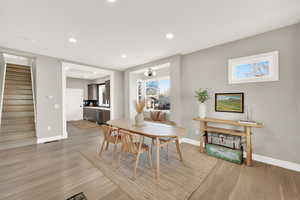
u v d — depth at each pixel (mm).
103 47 3088
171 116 3789
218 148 2684
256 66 2504
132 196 1636
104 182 1904
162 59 4000
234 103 2771
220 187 1802
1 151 2994
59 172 2150
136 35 2521
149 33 2451
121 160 2588
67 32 2387
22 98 4035
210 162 2508
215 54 3047
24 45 2967
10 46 3025
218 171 2193
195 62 3393
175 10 1814
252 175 2068
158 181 1936
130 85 5238
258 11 1846
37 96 3564
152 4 1689
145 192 1704
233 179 1974
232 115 2809
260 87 2479
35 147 3258
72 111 7363
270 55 2361
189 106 3529
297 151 2156
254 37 2535
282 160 2283
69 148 3199
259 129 2498
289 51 2195
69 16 1921
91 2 1640
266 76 2400
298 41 2113
